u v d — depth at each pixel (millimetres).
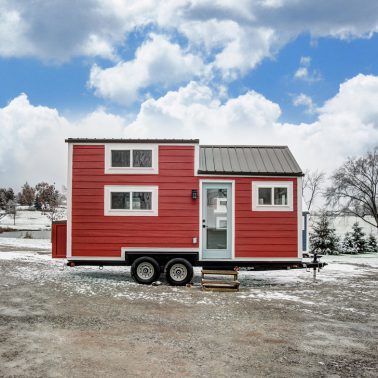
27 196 77750
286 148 12539
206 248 11109
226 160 11711
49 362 4824
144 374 4531
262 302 8680
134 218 11094
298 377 4551
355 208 32719
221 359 5074
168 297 9008
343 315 7613
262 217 11102
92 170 11188
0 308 7504
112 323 6652
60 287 9773
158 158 11219
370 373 4727
